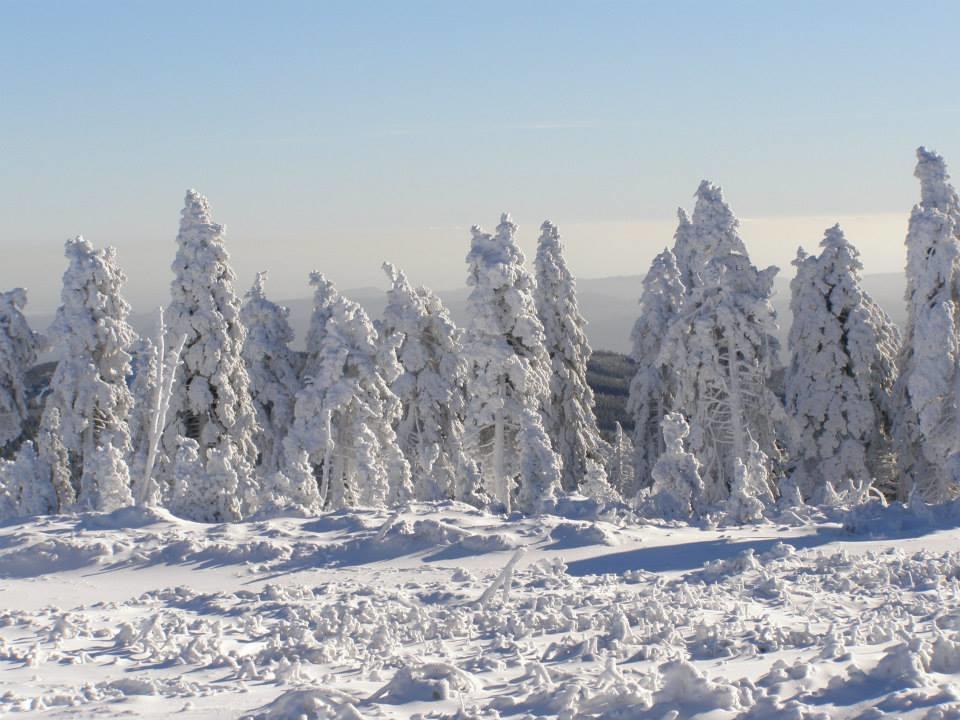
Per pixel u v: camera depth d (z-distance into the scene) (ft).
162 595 65.10
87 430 135.54
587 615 51.47
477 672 37.76
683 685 29.25
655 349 167.32
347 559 76.18
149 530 84.89
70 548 77.10
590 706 29.43
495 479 134.41
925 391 133.49
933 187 138.10
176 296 143.95
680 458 97.71
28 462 109.91
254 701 34.14
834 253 144.36
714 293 132.67
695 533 84.38
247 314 171.94
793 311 147.43
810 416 145.18
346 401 143.84
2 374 138.92
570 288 169.27
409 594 62.44
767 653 38.63
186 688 36.19
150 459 103.76
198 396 142.61
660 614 48.03
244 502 103.55
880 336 148.97
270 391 168.96
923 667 29.58
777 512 96.73
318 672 39.17
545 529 81.82
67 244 136.77
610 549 76.69
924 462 143.13
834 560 66.03
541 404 163.73
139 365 145.69
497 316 134.10
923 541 74.08
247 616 55.21
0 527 88.63
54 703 34.58
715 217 149.28
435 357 163.84
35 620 54.75
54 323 135.13
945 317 133.08
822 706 27.20
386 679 37.45
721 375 130.72
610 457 210.18
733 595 56.85
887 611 49.39
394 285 164.96
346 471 150.92
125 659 43.55
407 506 93.04
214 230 145.18
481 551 76.79
